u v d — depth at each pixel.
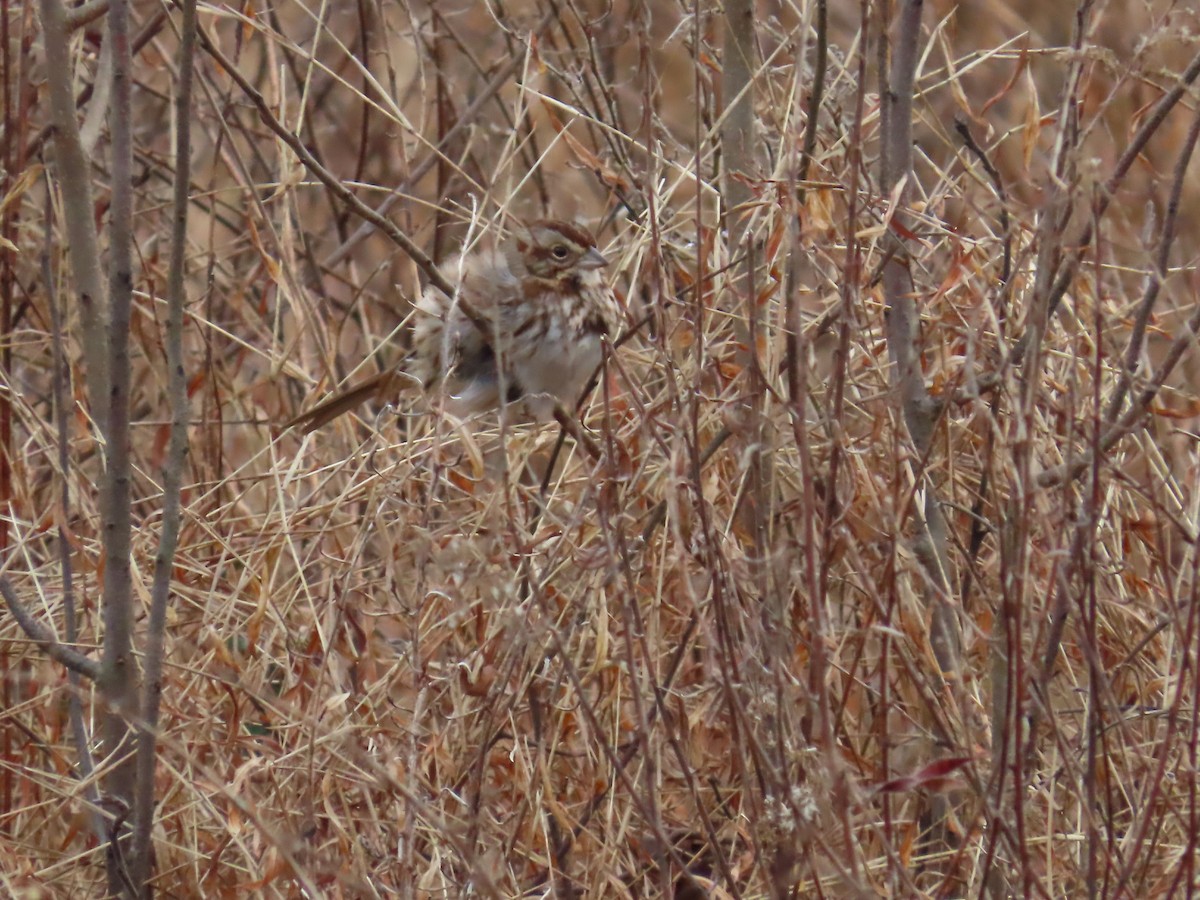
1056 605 7.49
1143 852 7.60
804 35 7.67
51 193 9.76
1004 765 6.73
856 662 7.45
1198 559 6.73
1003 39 15.09
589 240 10.20
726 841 8.68
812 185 7.80
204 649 9.73
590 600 8.52
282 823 8.34
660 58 12.55
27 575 9.66
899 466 7.23
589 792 8.48
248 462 10.13
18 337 11.72
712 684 7.44
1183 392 9.45
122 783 8.45
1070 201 6.66
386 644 9.76
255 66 14.02
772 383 7.97
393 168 13.89
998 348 7.73
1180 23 8.76
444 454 10.30
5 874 8.05
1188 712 7.83
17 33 10.83
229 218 13.64
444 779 8.33
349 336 13.43
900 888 7.55
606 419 7.47
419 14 14.72
